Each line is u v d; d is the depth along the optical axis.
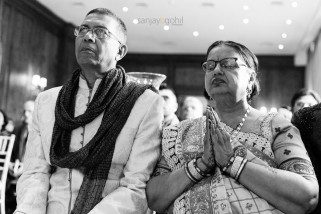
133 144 1.80
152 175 1.79
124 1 8.54
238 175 1.51
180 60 12.78
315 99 3.60
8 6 7.85
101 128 1.76
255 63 1.77
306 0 8.16
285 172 1.49
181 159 1.68
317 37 10.08
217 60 1.68
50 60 9.68
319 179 1.76
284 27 9.77
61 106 1.84
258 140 1.59
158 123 1.85
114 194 1.68
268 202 1.50
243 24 9.63
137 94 1.86
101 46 1.85
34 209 1.71
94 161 1.74
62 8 9.16
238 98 1.67
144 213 1.71
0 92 7.65
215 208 1.50
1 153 4.99
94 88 1.86
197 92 12.68
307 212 1.53
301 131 1.82
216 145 1.54
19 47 8.29
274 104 12.50
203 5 8.59
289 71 12.52
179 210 1.57
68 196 1.74
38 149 1.87
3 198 4.87
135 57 12.90
